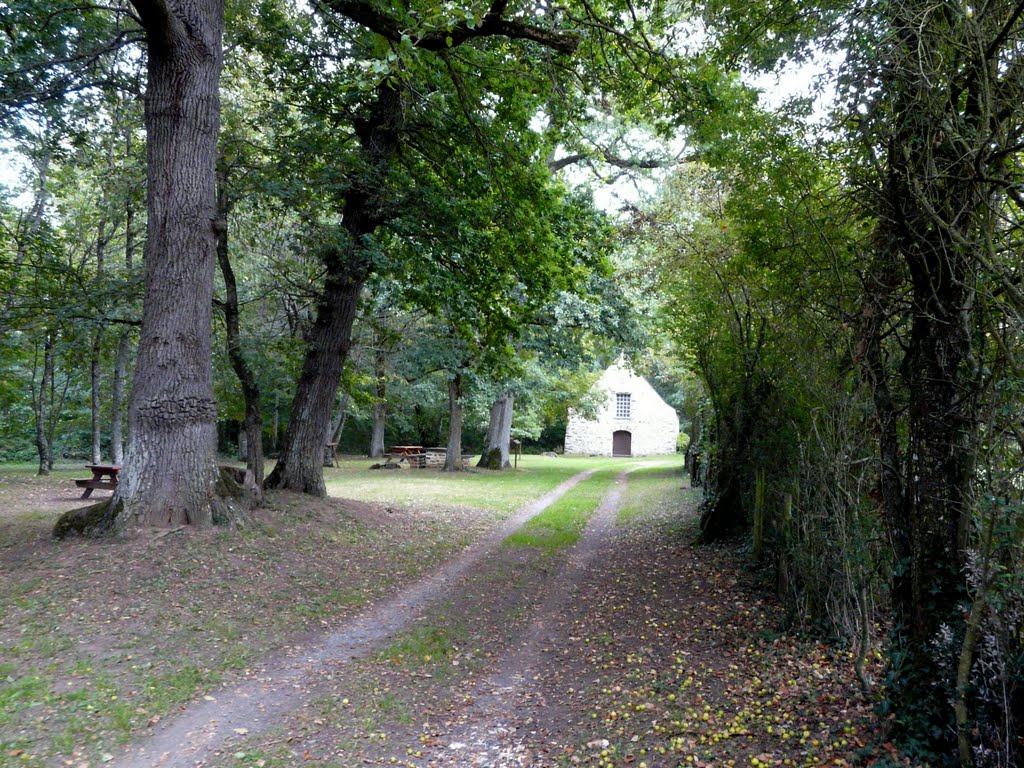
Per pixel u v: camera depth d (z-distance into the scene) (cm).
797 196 591
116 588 761
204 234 946
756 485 885
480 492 2073
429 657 698
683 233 1230
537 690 618
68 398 2736
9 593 724
